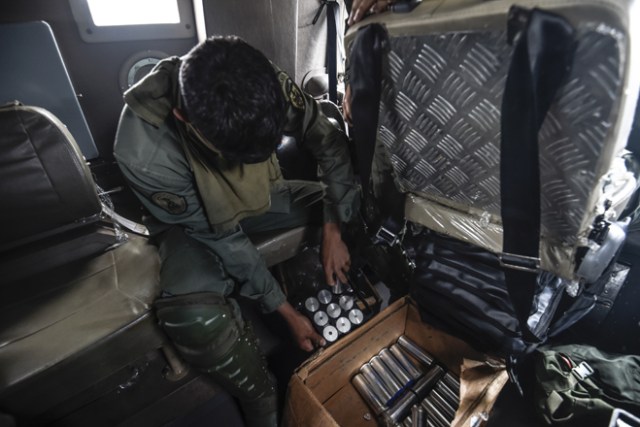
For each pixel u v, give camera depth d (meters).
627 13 0.40
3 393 0.77
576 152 0.56
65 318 0.92
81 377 0.88
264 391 1.12
